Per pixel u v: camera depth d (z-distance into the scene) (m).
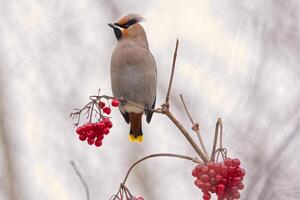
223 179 7.66
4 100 15.78
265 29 13.18
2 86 15.83
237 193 7.72
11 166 15.19
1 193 14.89
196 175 7.76
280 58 12.73
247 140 10.58
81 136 8.87
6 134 15.51
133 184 15.10
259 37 13.12
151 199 14.80
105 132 8.86
